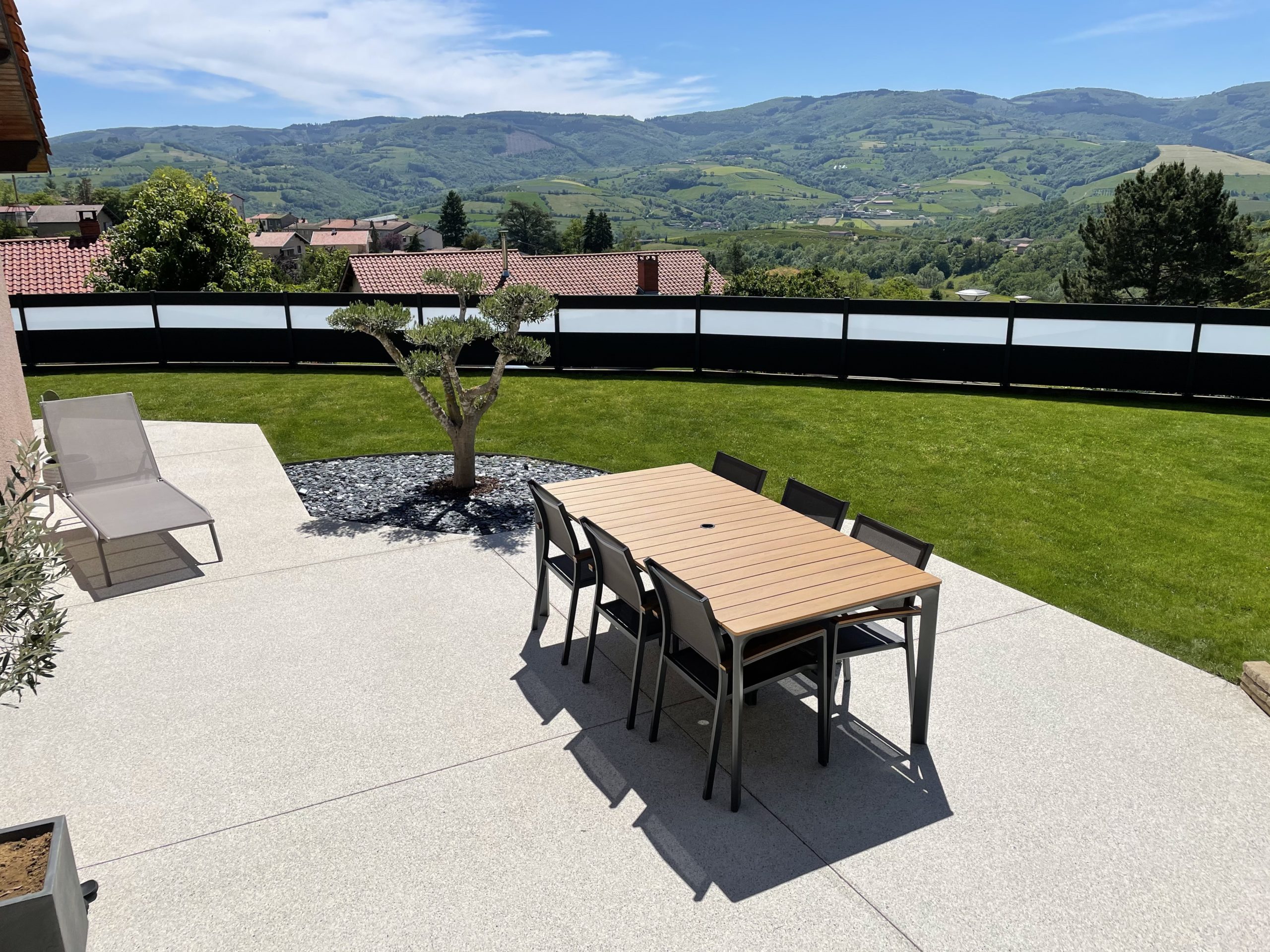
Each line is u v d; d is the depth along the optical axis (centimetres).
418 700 405
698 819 324
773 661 358
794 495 479
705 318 1267
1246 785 346
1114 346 1133
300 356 1313
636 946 262
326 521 655
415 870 295
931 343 1204
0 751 362
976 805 333
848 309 1216
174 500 586
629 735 381
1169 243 3391
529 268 3488
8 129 582
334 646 457
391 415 1023
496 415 1030
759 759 364
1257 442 920
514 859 300
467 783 343
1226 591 552
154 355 1305
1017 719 395
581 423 989
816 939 266
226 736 374
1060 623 495
